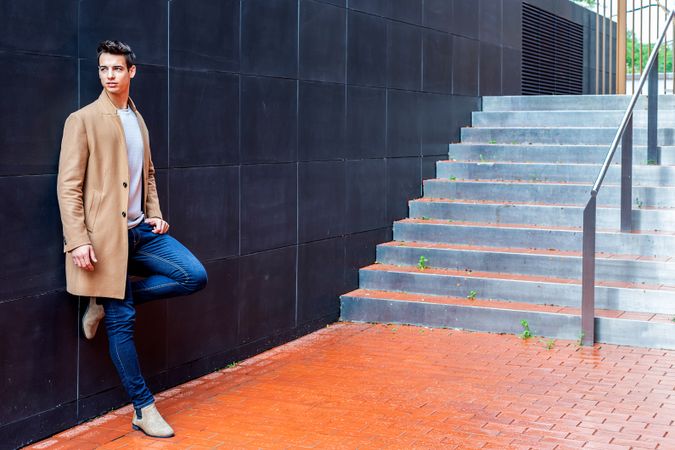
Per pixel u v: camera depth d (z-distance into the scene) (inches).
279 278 272.8
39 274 186.5
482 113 406.0
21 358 183.0
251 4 255.9
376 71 327.0
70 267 185.9
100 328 204.4
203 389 227.1
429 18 367.2
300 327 284.5
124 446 185.2
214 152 241.6
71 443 187.0
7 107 178.1
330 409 209.9
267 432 193.5
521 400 215.6
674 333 261.4
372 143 325.7
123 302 190.1
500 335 283.3
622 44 457.4
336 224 303.6
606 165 269.6
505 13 449.7
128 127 190.5
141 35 214.1
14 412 181.9
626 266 290.0
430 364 249.4
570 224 326.0
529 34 493.7
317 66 290.2
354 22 311.4
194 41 232.7
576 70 589.0
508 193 350.0
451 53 388.5
